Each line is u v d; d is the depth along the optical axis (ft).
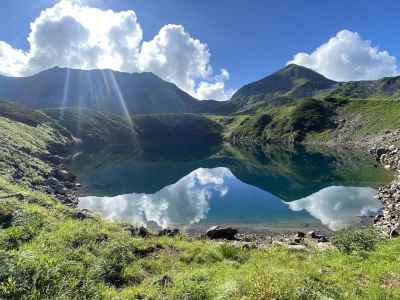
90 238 51.19
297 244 79.05
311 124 555.28
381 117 455.63
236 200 161.58
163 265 48.83
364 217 125.49
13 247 42.55
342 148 402.11
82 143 434.71
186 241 67.72
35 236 47.37
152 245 57.41
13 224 50.14
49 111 517.14
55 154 285.02
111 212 130.72
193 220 125.80
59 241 47.14
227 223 121.90
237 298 31.78
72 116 530.68
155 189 186.39
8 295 27.61
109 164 281.13
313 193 173.88
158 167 277.03
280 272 41.22
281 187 195.11
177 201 157.79
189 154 390.83
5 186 76.33
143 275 43.52
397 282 44.11
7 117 334.03
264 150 442.09
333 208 141.08
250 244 71.82
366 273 47.80
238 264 51.49
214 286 36.09
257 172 253.85
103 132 521.24
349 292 38.63
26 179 132.87
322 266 51.21
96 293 32.71
